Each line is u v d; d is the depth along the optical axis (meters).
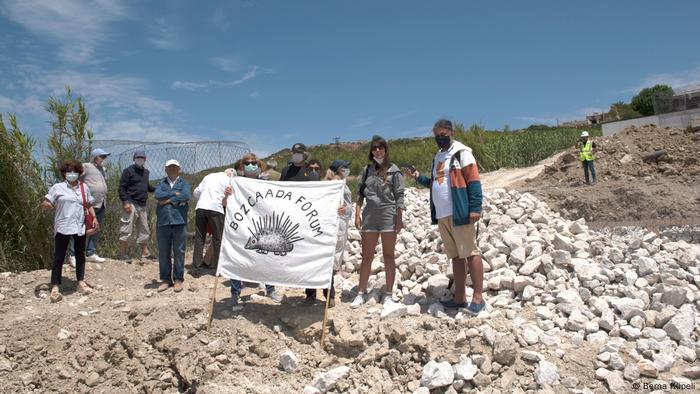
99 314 6.48
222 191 8.20
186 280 7.91
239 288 6.35
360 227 6.27
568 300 5.43
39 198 8.54
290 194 6.23
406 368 4.97
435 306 5.66
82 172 7.25
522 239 6.84
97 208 8.22
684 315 5.07
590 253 6.69
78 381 5.64
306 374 5.24
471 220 5.38
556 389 4.43
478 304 5.49
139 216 8.81
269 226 6.13
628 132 18.25
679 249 6.68
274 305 6.33
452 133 5.70
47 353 5.88
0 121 8.38
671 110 23.19
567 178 17.02
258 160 7.88
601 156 17.33
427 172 24.92
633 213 12.82
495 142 23.56
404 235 8.09
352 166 32.66
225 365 5.41
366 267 6.16
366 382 4.96
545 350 4.84
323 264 5.94
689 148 16.27
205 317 6.04
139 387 5.51
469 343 4.99
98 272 7.99
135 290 7.47
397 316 5.57
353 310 5.95
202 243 8.38
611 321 5.14
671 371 4.55
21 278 7.56
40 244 8.51
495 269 6.33
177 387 5.45
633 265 6.14
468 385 4.68
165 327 5.93
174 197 7.25
